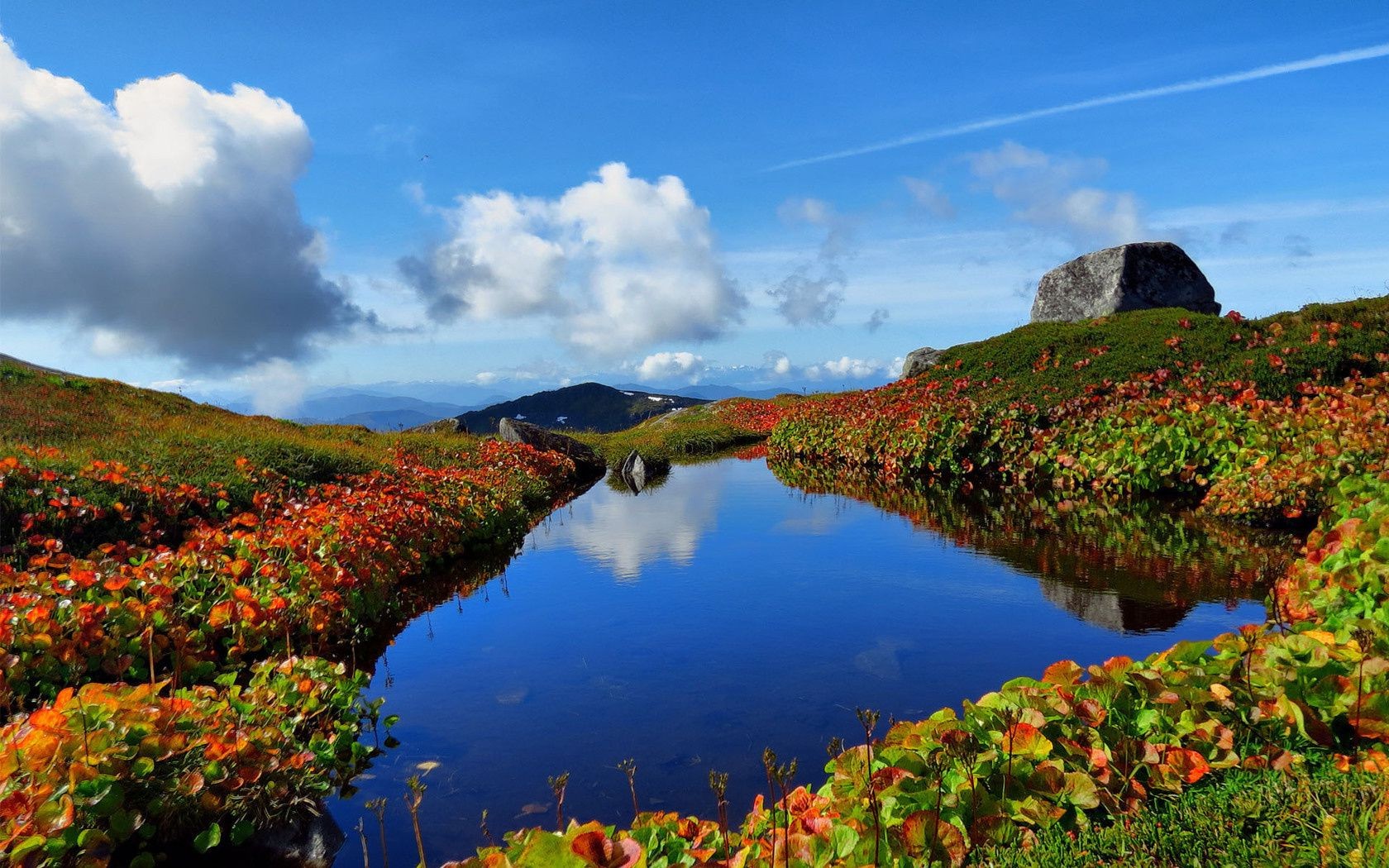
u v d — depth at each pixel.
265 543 9.13
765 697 6.85
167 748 4.60
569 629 8.93
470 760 5.93
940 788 3.56
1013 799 3.85
